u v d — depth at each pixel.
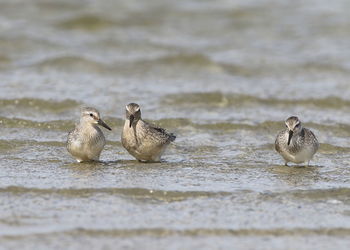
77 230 10.70
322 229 10.97
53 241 10.31
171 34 28.61
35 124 17.52
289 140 13.94
